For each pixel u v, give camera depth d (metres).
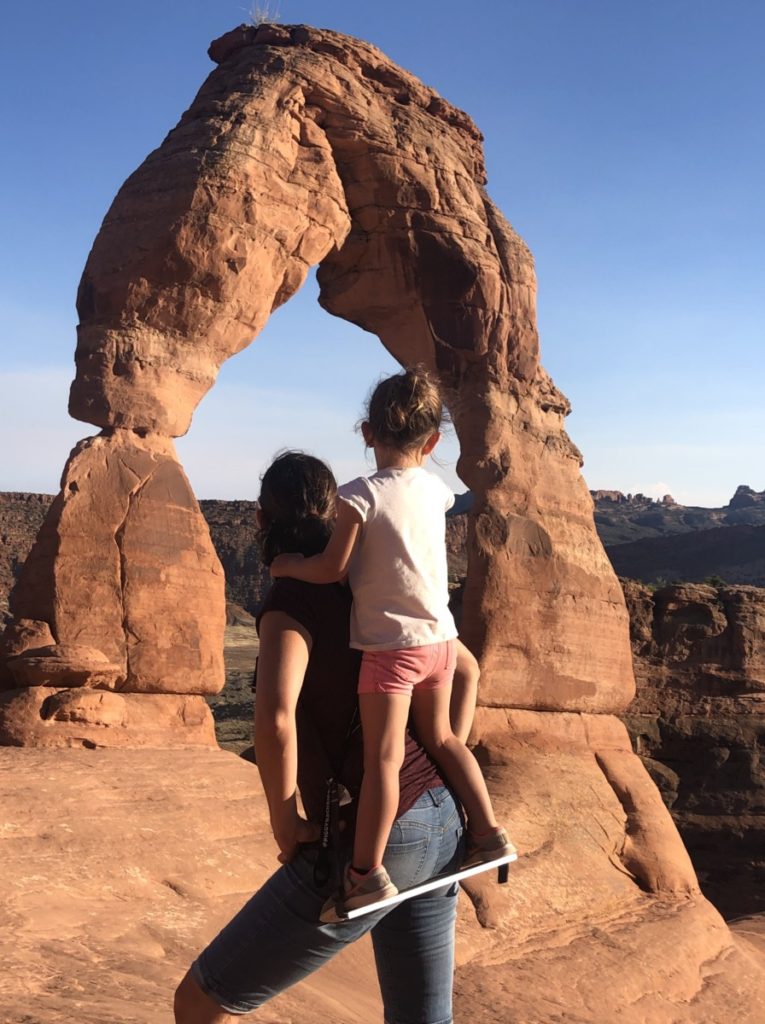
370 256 18.28
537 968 12.00
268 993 2.99
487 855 3.07
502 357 19.16
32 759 11.24
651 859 16.47
